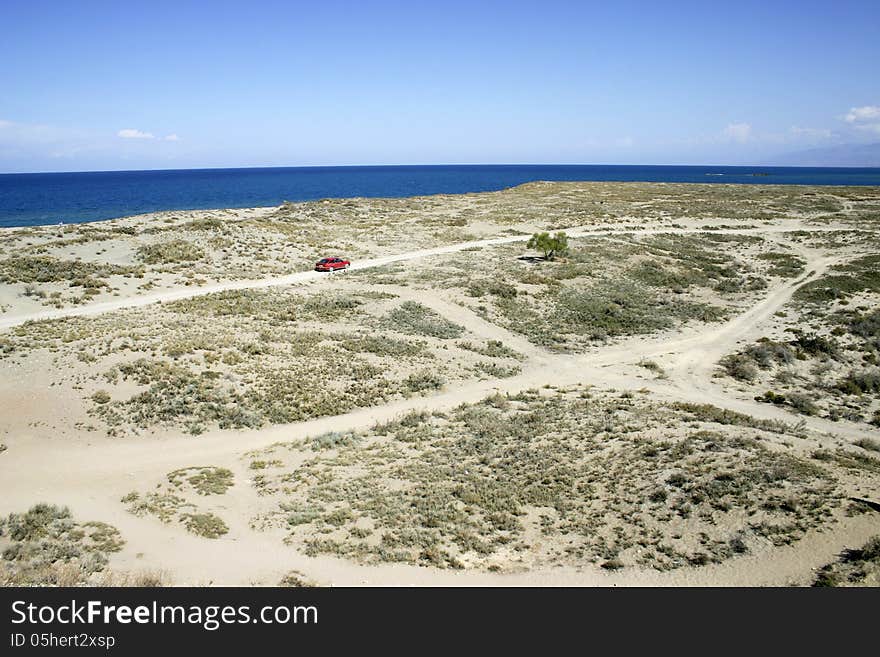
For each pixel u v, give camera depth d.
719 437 24.83
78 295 46.78
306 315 46.00
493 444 26.48
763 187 150.62
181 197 192.62
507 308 51.94
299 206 107.12
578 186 157.12
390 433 28.52
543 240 67.25
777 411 33.66
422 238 81.31
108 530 18.30
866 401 35.69
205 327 40.06
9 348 32.69
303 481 23.09
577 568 17.03
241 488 22.67
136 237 64.12
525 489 22.03
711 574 16.17
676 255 73.12
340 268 61.81
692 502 19.84
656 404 32.53
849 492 19.70
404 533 18.97
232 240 67.69
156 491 22.00
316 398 32.38
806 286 60.38
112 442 26.14
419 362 39.06
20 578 14.77
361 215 99.69
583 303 53.97
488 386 36.69
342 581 15.99
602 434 26.64
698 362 42.28
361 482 22.95
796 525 17.94
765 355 42.59
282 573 16.31
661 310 53.88
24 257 53.53
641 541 18.20
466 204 118.31
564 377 39.03
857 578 15.18
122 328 37.91
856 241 81.19
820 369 40.91
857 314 50.47
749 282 63.16
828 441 27.47
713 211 108.00
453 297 53.16
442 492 21.89
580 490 21.66
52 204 163.88
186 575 15.84
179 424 28.14
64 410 27.59
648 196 131.12
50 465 23.66
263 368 34.62
